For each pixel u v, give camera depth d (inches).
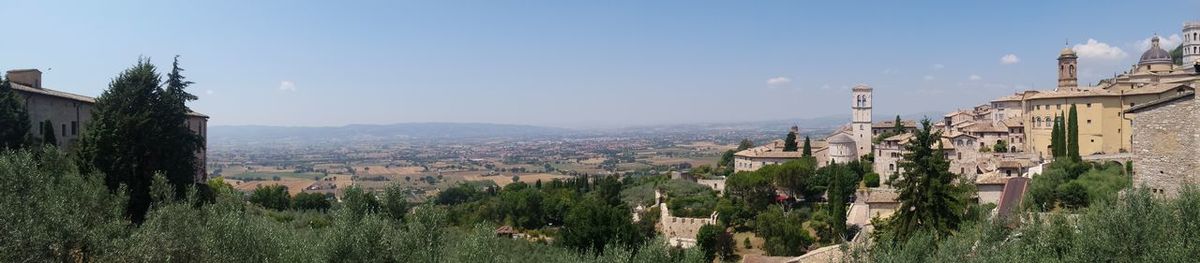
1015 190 2470.5
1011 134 4222.4
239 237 842.2
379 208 1190.3
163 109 2033.7
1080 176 2464.3
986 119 5182.1
